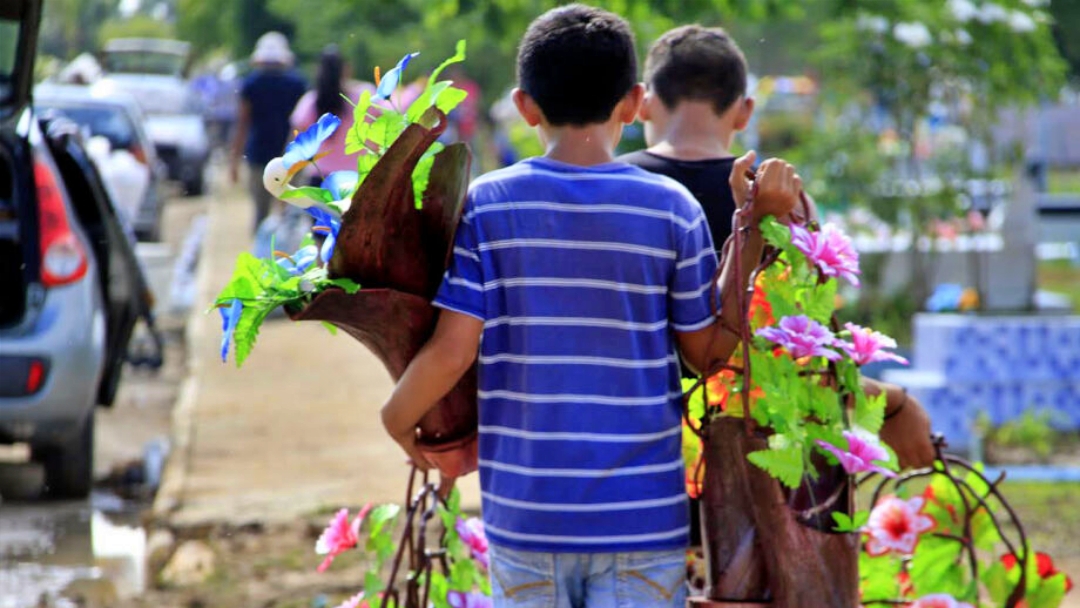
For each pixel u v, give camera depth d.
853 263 5.33
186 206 42.16
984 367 15.42
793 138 31.73
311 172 13.65
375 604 5.97
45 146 12.49
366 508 6.14
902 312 21.39
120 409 17.67
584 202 5.04
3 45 11.98
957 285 21.73
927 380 15.52
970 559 6.40
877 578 6.37
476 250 5.06
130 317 13.84
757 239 5.30
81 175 12.81
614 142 5.34
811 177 22.67
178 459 13.51
